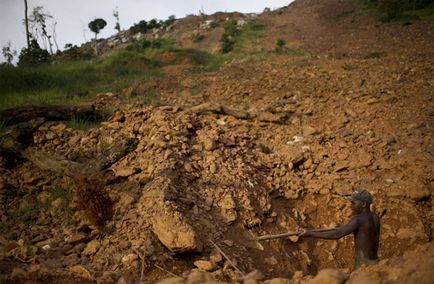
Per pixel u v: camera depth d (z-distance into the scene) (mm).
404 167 6148
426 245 2822
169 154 5391
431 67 11172
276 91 10484
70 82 12977
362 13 28312
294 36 25188
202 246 4172
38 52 23516
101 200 4438
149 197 4641
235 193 5141
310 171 6297
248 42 24719
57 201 4934
